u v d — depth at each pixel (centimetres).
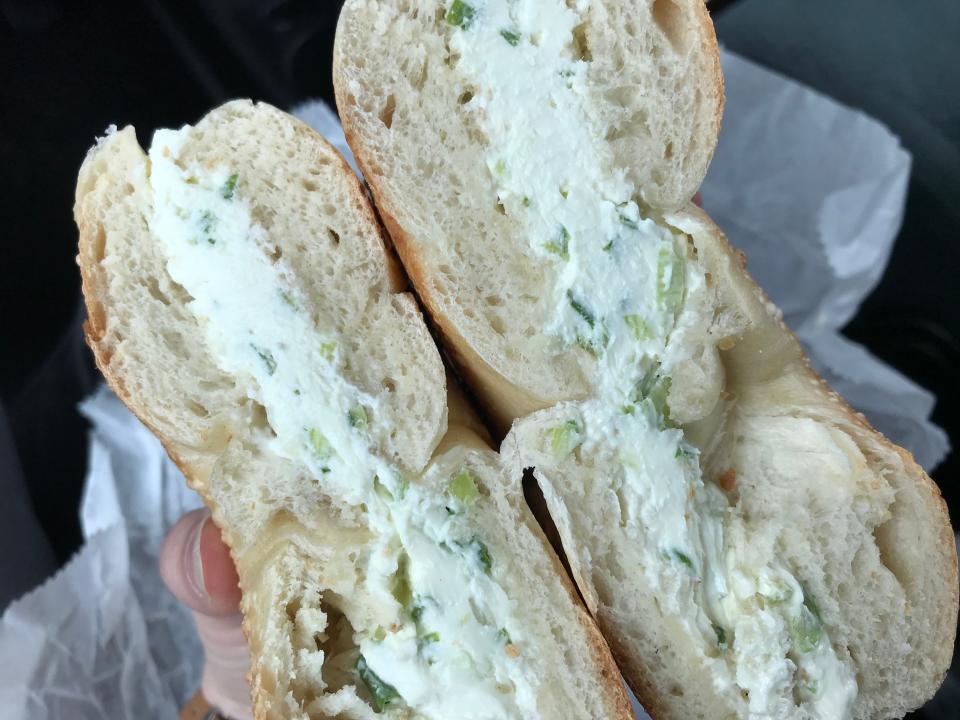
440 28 11
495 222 12
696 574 12
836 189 23
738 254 13
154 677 21
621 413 12
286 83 22
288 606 12
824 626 13
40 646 20
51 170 21
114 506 23
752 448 13
